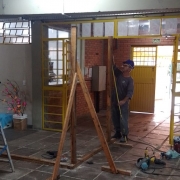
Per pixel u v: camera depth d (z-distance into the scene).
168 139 5.47
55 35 6.30
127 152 4.69
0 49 6.29
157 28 5.02
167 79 11.27
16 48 6.17
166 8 3.94
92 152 4.52
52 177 3.50
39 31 5.88
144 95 8.33
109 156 3.80
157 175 3.74
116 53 8.53
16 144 5.09
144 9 4.04
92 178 3.64
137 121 7.14
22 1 4.50
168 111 8.63
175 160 4.31
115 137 5.39
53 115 6.30
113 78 5.25
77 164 4.04
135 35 5.20
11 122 6.32
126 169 3.95
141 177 3.68
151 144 5.14
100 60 8.71
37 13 4.46
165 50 11.11
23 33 6.28
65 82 5.81
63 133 3.55
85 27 5.60
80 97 7.71
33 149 4.81
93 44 8.18
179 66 4.86
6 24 6.39
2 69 6.34
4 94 6.39
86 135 5.75
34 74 6.05
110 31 5.39
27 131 6.03
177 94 4.87
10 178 3.64
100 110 8.78
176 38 4.74
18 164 4.12
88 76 7.98
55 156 4.35
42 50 5.91
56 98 6.24
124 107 5.16
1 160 4.16
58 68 6.00
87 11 4.28
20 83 6.23
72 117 3.92
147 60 8.25
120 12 4.36
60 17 5.29
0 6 4.60
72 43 3.75
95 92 8.33
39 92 6.07
